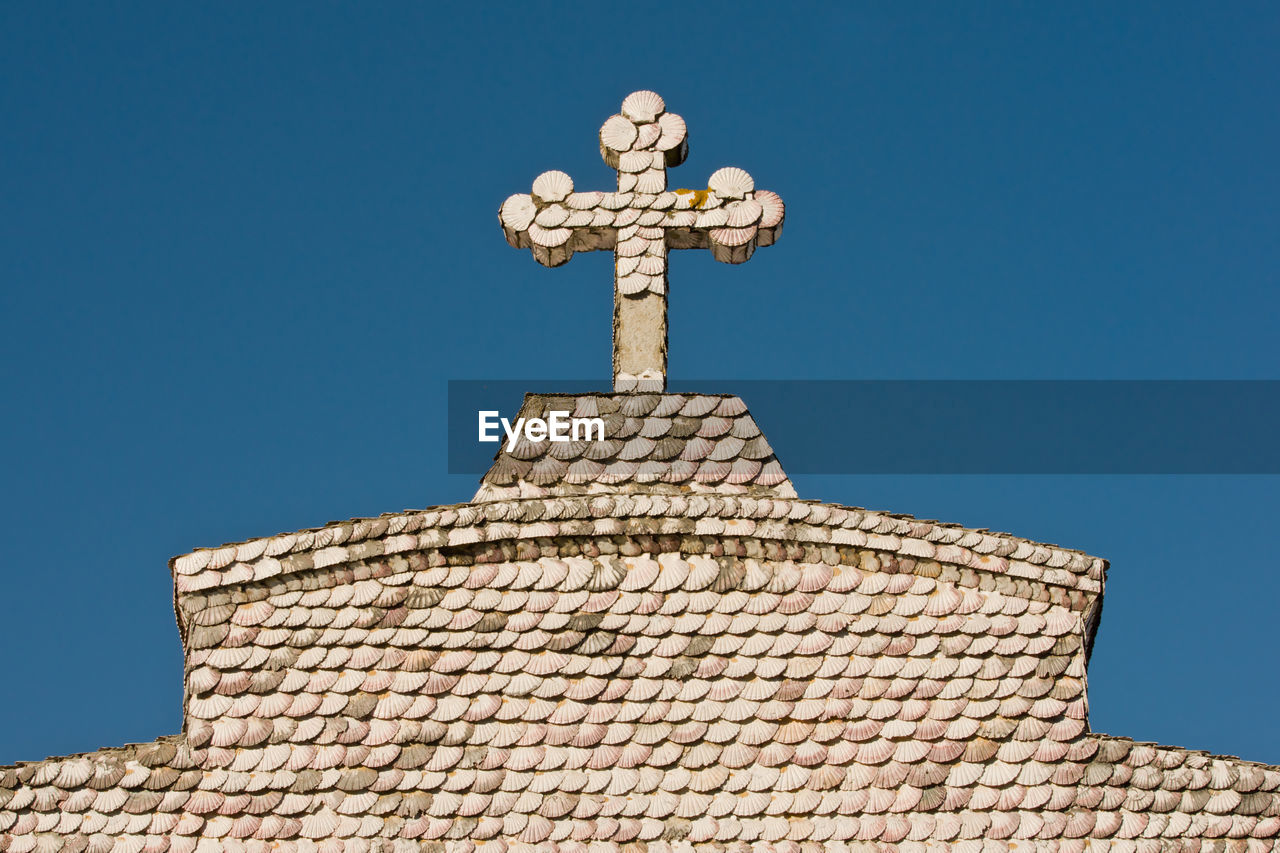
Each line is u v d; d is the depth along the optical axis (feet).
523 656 44.29
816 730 43.91
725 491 46.37
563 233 50.08
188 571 44.52
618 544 45.34
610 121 51.34
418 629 44.42
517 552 45.14
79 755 42.83
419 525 45.01
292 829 42.42
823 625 44.83
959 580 45.60
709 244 50.57
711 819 42.88
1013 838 43.09
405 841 42.39
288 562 44.68
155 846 42.09
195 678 43.73
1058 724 44.27
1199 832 43.50
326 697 43.73
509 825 42.65
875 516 45.70
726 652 44.50
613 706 43.91
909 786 43.47
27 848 41.78
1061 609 45.50
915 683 44.50
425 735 43.47
